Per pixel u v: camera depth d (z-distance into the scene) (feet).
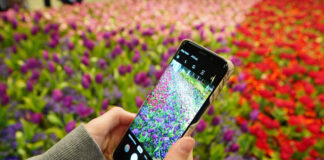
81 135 3.14
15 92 8.59
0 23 13.61
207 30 14.65
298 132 7.91
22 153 6.41
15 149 6.89
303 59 11.61
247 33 14.42
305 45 14.97
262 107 8.79
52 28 12.72
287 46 12.83
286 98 9.32
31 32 11.82
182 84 3.69
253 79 10.11
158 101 3.90
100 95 8.18
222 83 3.22
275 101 8.23
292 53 13.44
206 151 7.15
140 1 23.02
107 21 15.23
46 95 8.80
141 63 10.27
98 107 8.06
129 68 9.01
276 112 8.52
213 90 3.25
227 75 3.19
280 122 8.69
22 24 13.75
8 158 6.55
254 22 18.39
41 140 6.87
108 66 10.82
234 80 9.70
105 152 4.30
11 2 18.78
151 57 11.57
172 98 3.76
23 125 6.71
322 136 7.44
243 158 6.98
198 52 3.62
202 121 6.24
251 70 11.26
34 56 11.16
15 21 12.32
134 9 19.81
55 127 7.26
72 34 12.80
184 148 2.98
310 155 6.97
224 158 6.84
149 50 12.30
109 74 9.94
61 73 9.21
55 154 2.94
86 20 15.12
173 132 3.54
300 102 8.95
